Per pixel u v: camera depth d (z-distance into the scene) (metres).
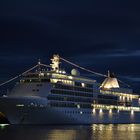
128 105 186.38
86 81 159.62
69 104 148.62
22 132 112.62
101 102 168.12
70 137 99.69
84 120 156.62
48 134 106.88
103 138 99.25
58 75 147.00
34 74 146.38
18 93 144.75
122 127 145.62
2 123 145.50
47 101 139.12
